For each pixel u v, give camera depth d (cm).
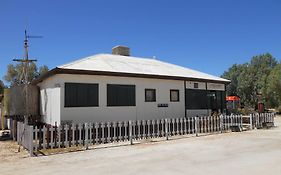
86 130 1183
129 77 1655
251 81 6438
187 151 1075
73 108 1437
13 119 1700
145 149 1140
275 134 1591
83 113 1466
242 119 1922
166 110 1817
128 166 843
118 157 987
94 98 1512
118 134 1396
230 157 945
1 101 2389
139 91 1697
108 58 1970
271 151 1043
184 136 1524
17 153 1105
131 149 1147
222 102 2205
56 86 1459
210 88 2116
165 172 760
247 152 1032
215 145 1210
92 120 1494
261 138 1418
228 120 1797
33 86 1850
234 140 1353
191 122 1644
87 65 1589
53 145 1178
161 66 2122
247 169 771
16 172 801
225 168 788
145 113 1712
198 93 2022
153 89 1767
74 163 902
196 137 1490
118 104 1599
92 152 1094
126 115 1627
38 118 1761
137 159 944
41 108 1767
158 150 1110
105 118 1541
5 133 1853
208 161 888
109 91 1570
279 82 4550
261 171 745
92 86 1512
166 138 1429
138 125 1428
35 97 1847
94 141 1289
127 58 2138
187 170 776
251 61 7769
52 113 1512
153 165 848
